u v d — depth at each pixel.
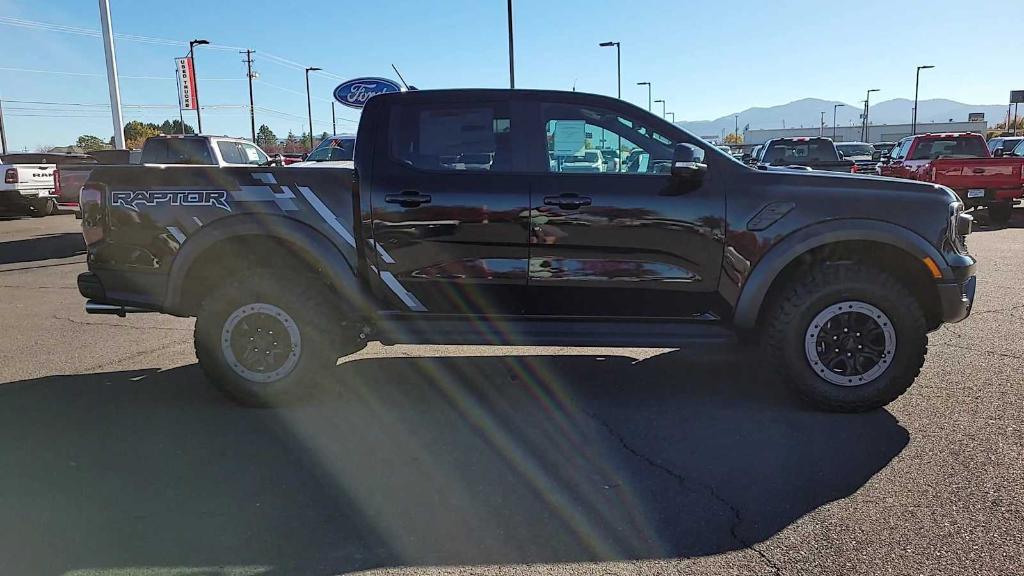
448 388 5.07
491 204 4.40
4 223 17.77
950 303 4.39
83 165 14.52
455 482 3.61
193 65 36.34
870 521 3.15
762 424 4.32
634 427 4.32
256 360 4.63
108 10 18.19
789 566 2.83
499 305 4.57
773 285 4.53
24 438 4.19
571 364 5.61
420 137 4.57
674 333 4.49
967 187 13.69
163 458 3.91
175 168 4.66
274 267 4.86
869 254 4.61
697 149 4.27
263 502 3.40
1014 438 3.97
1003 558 2.83
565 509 3.32
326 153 13.33
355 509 3.34
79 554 2.96
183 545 3.02
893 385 4.36
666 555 2.93
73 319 7.41
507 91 4.59
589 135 4.53
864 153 26.91
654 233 4.37
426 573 2.82
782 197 4.34
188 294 4.87
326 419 4.50
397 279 4.55
